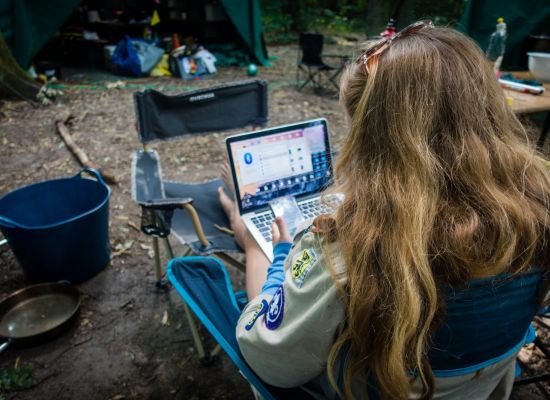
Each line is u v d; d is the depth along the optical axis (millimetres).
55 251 2209
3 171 3771
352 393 737
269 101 5840
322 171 1739
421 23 735
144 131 2217
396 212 615
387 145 667
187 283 1186
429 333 634
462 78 661
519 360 1917
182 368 1923
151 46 7105
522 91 2750
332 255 663
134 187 1927
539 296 728
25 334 2035
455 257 595
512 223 619
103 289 2375
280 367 768
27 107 5320
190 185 2355
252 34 7742
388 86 673
